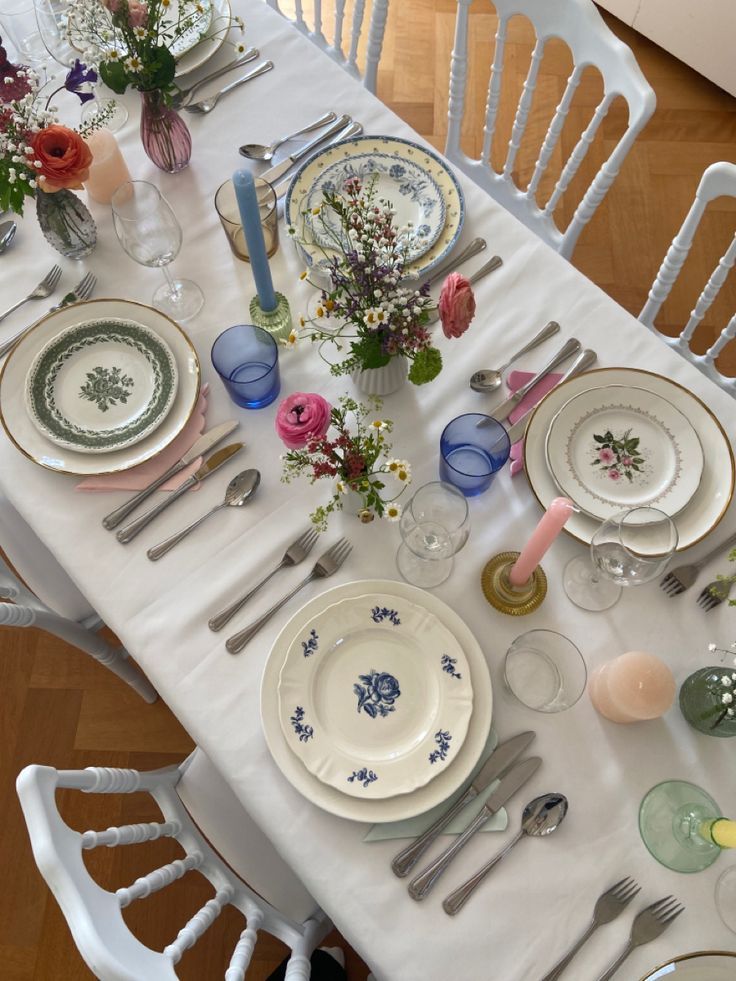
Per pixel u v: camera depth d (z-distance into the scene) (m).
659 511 0.94
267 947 1.55
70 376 1.15
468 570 1.03
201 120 1.38
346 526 1.06
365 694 0.95
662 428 1.08
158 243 1.15
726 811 0.92
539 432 1.08
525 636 0.95
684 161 2.47
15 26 1.49
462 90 1.49
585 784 0.92
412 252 1.22
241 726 0.96
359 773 0.91
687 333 1.41
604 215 2.38
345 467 0.90
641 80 1.25
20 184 1.09
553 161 2.47
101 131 1.26
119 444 1.10
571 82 1.36
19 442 1.11
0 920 1.62
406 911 0.86
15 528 1.38
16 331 1.21
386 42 2.65
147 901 1.59
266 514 1.08
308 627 0.96
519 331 1.19
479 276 1.22
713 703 0.90
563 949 0.85
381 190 1.28
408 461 1.10
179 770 1.22
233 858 1.18
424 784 0.88
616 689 0.90
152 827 1.06
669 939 0.86
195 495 1.09
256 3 1.48
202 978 1.53
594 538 0.95
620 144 1.32
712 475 1.05
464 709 0.93
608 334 1.18
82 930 0.82
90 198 1.31
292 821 0.91
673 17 2.48
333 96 1.40
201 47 1.42
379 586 0.99
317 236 1.21
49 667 1.83
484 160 1.57
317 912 1.18
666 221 2.38
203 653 1.00
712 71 2.51
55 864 0.85
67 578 1.41
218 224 1.30
